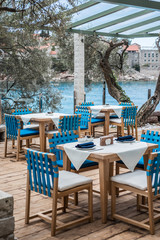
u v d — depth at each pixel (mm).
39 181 3309
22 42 10438
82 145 3635
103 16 8984
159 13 9070
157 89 10430
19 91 10898
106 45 13203
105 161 3414
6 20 8961
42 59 10820
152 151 4070
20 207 3951
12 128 6395
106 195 3459
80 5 8008
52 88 11555
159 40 10227
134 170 3740
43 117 6441
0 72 10391
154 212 3803
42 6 5367
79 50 10336
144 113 10367
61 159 4277
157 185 3250
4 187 4715
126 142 3994
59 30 5730
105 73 10766
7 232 2777
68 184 3246
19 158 6445
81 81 10445
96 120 8219
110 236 3182
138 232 3268
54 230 3199
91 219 3498
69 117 6211
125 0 6445
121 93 10734
